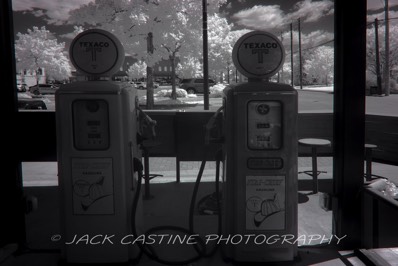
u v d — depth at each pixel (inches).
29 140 246.2
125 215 129.2
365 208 138.4
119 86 126.0
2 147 140.4
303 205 200.2
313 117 270.8
